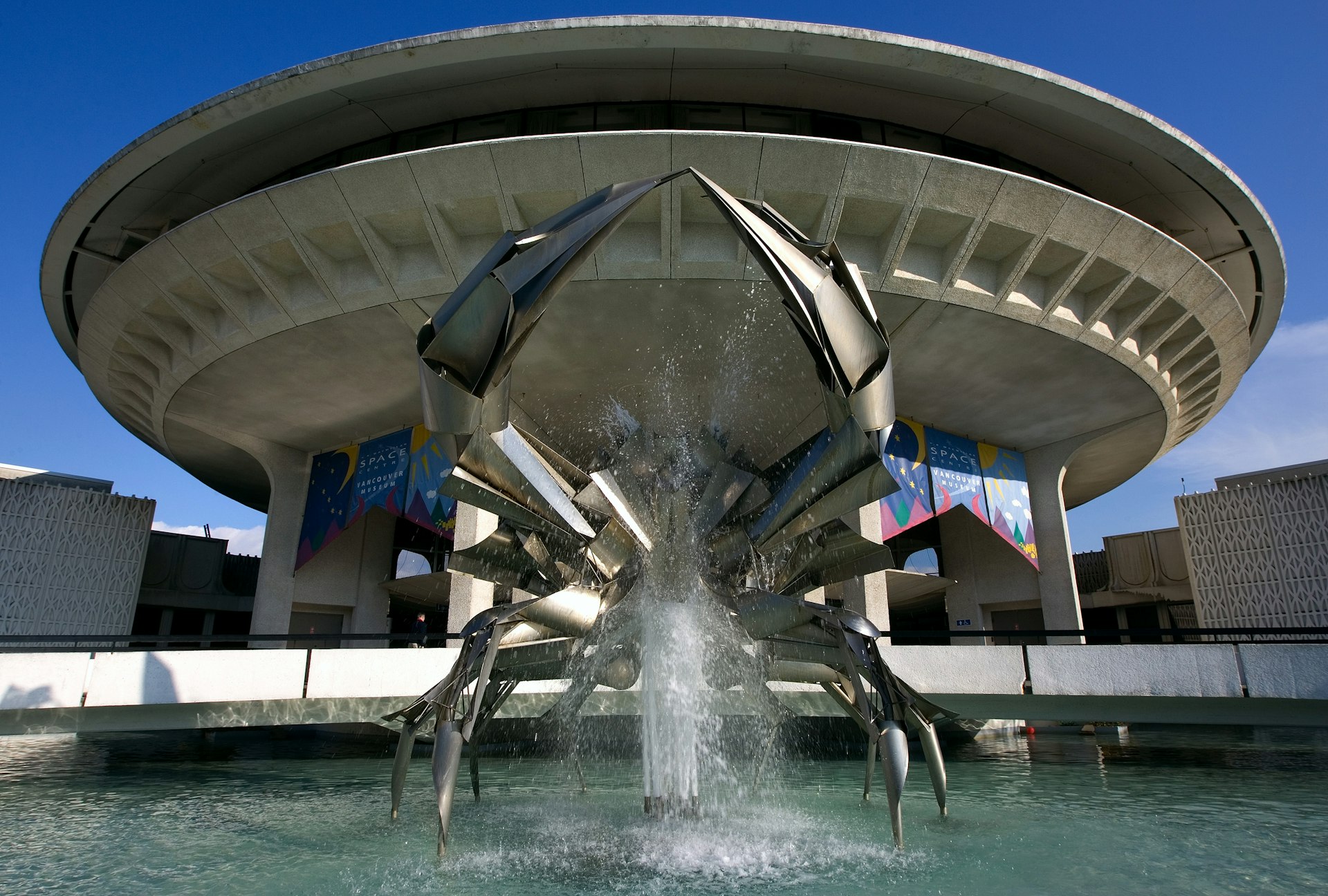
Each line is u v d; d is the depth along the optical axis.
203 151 15.72
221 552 33.59
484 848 7.15
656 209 14.45
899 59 14.05
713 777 11.80
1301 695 12.05
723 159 13.53
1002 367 18.67
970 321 16.62
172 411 21.09
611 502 8.45
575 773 12.88
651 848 7.12
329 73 14.20
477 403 6.55
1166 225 17.80
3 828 8.34
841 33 13.59
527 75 14.66
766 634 7.79
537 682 14.54
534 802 9.70
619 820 8.41
